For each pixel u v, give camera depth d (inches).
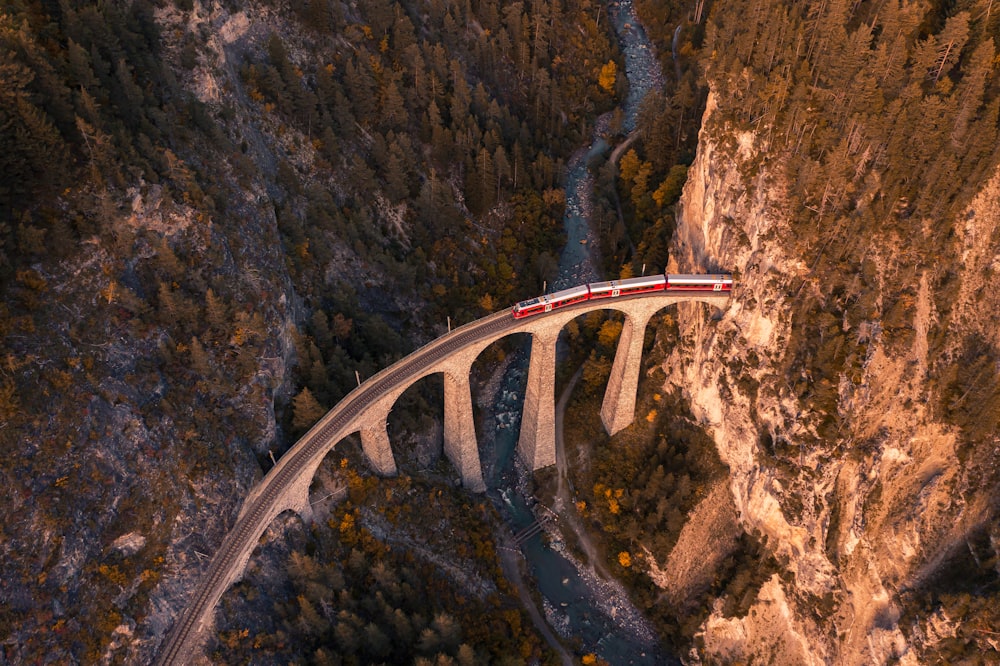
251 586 3602.4
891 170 3587.6
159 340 3602.4
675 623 4409.5
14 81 3238.2
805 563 3878.0
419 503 4313.5
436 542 4247.0
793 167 3821.4
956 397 3467.0
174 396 3577.8
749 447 4106.8
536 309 4124.0
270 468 3880.4
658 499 4517.7
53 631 2962.6
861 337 3627.0
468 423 4451.3
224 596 3491.6
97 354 3371.1
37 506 3006.9
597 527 4739.2
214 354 3777.1
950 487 3523.6
